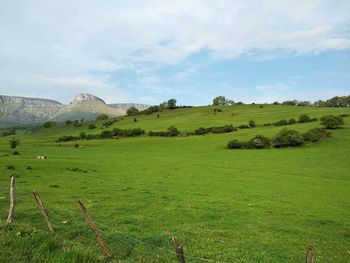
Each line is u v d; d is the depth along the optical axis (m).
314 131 117.12
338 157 91.69
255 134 134.50
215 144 125.94
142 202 34.91
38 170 58.66
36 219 23.94
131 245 20.70
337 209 40.12
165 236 23.12
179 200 38.44
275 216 33.09
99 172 64.50
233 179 62.78
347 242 26.31
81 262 14.48
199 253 20.52
